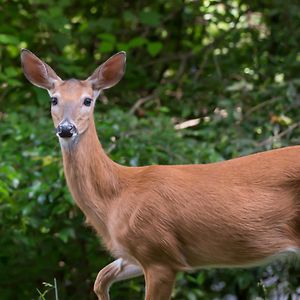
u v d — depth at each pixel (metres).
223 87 14.77
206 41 16.38
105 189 9.54
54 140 12.61
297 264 11.35
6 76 14.55
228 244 9.25
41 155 12.43
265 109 13.53
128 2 16.64
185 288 12.79
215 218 9.20
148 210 9.30
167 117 13.41
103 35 15.09
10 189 12.32
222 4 15.73
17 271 13.48
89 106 9.53
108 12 16.67
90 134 9.55
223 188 9.26
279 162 9.23
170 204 9.30
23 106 14.96
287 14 14.91
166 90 15.12
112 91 15.79
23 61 10.04
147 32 16.25
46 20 15.12
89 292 13.53
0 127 13.23
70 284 13.62
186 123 14.38
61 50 15.27
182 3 16.06
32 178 12.38
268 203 9.14
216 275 12.85
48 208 12.38
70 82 9.65
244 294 13.12
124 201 9.43
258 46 15.18
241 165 9.36
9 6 16.05
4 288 13.59
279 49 15.14
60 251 13.26
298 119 13.34
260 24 15.47
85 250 13.33
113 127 12.66
